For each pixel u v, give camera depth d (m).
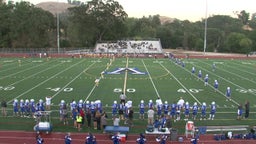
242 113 24.44
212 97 29.70
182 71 46.31
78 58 65.56
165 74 43.16
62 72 44.25
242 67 52.28
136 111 25.03
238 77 41.41
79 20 89.31
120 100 26.45
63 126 21.34
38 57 66.81
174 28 129.00
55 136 19.48
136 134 19.92
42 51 79.00
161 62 58.97
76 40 92.25
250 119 23.25
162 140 18.02
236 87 34.69
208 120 22.94
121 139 18.69
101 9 90.38
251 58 69.75
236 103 27.66
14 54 71.06
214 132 20.27
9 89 32.19
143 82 36.94
